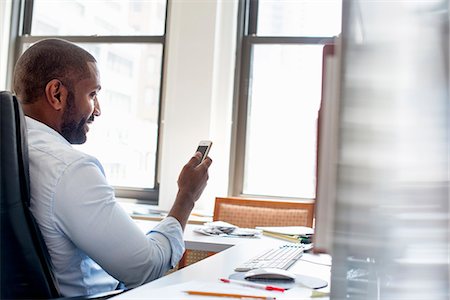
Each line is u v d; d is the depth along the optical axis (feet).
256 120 11.80
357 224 1.81
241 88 11.85
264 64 11.84
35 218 3.44
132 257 3.57
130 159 12.34
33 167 3.50
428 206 1.74
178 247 4.03
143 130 12.32
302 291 2.98
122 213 3.61
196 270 3.65
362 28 1.82
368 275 1.80
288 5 11.89
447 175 1.73
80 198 3.44
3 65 12.89
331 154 1.86
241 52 11.93
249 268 3.64
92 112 4.17
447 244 1.73
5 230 3.13
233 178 11.73
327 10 11.68
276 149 11.69
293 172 11.59
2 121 3.18
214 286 2.93
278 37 11.75
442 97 1.75
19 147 3.25
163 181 11.24
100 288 3.98
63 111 3.99
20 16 13.20
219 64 11.59
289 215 8.27
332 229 1.85
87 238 3.47
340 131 1.82
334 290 1.84
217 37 11.43
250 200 8.63
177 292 2.77
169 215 4.20
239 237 6.10
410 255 1.76
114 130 12.44
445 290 1.72
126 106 12.42
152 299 2.62
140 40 12.39
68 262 3.62
